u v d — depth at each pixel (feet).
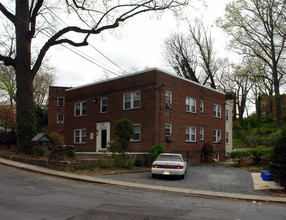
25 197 28.53
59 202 27.12
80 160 53.62
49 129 123.65
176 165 49.90
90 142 88.74
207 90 97.71
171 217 23.68
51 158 54.95
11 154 66.13
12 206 24.71
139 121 75.77
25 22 65.46
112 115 82.94
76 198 29.50
